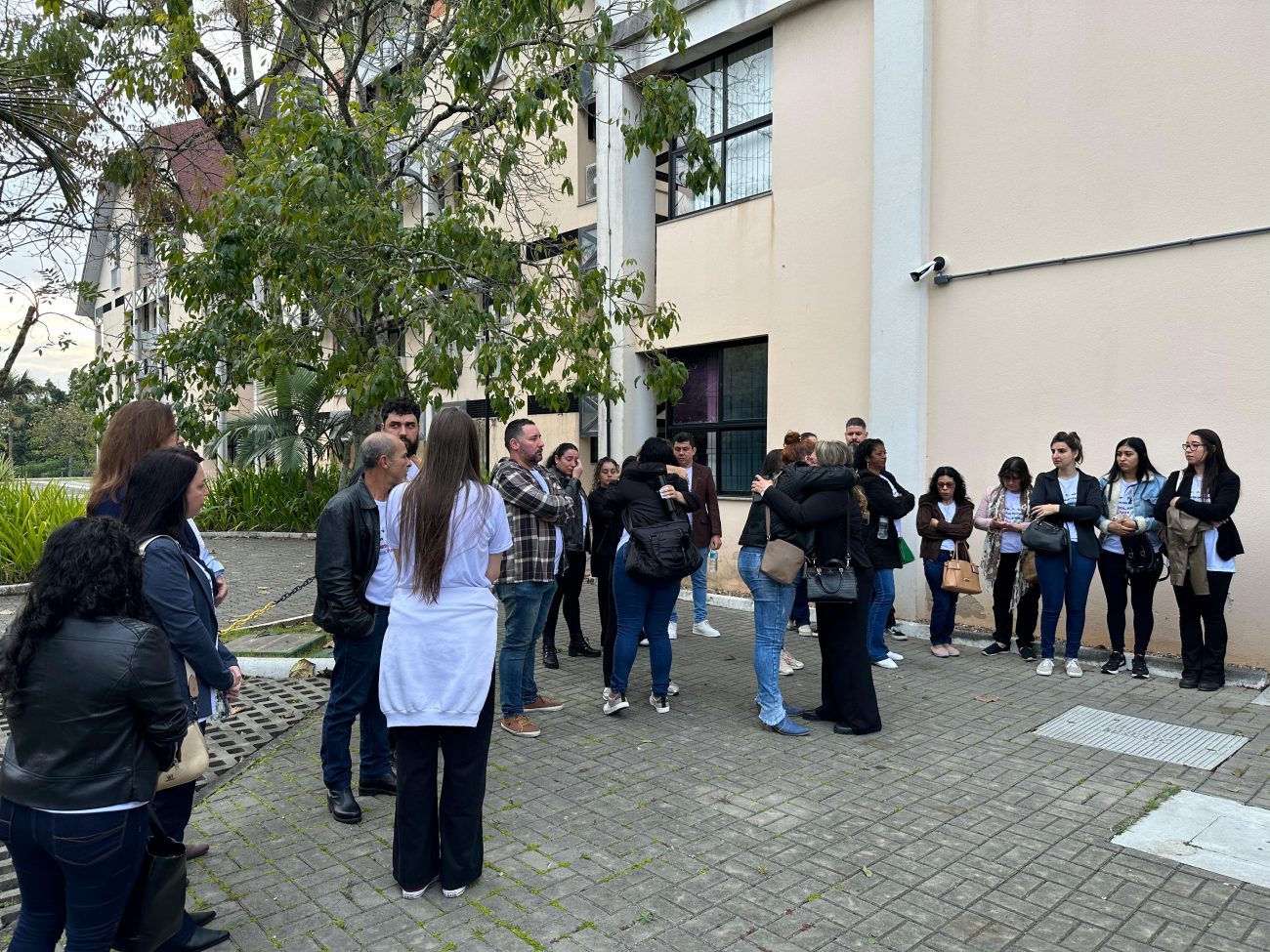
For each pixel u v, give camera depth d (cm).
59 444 3938
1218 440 600
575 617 760
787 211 949
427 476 340
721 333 1025
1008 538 718
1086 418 711
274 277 689
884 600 696
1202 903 336
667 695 600
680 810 424
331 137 639
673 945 308
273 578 1136
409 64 847
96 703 227
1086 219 709
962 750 508
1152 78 670
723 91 1048
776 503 514
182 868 260
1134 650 665
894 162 823
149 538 289
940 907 333
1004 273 761
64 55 686
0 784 230
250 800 441
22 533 1061
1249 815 416
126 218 898
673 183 1119
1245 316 628
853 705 537
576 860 372
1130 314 686
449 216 708
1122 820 411
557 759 496
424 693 330
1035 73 738
